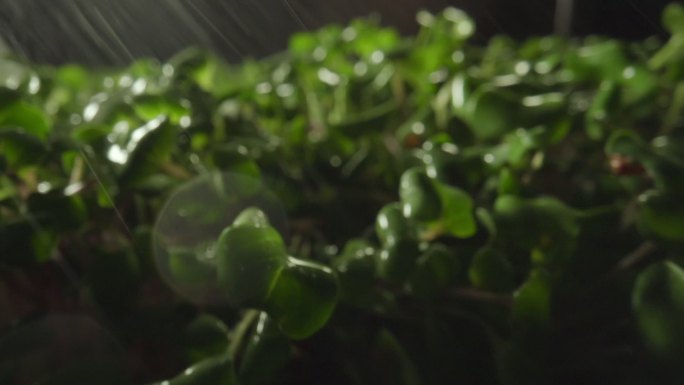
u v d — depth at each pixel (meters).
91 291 0.12
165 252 0.12
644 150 0.13
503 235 0.12
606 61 0.19
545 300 0.11
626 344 0.13
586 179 0.17
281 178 0.16
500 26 0.42
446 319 0.13
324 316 0.10
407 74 0.24
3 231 0.12
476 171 0.15
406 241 0.12
